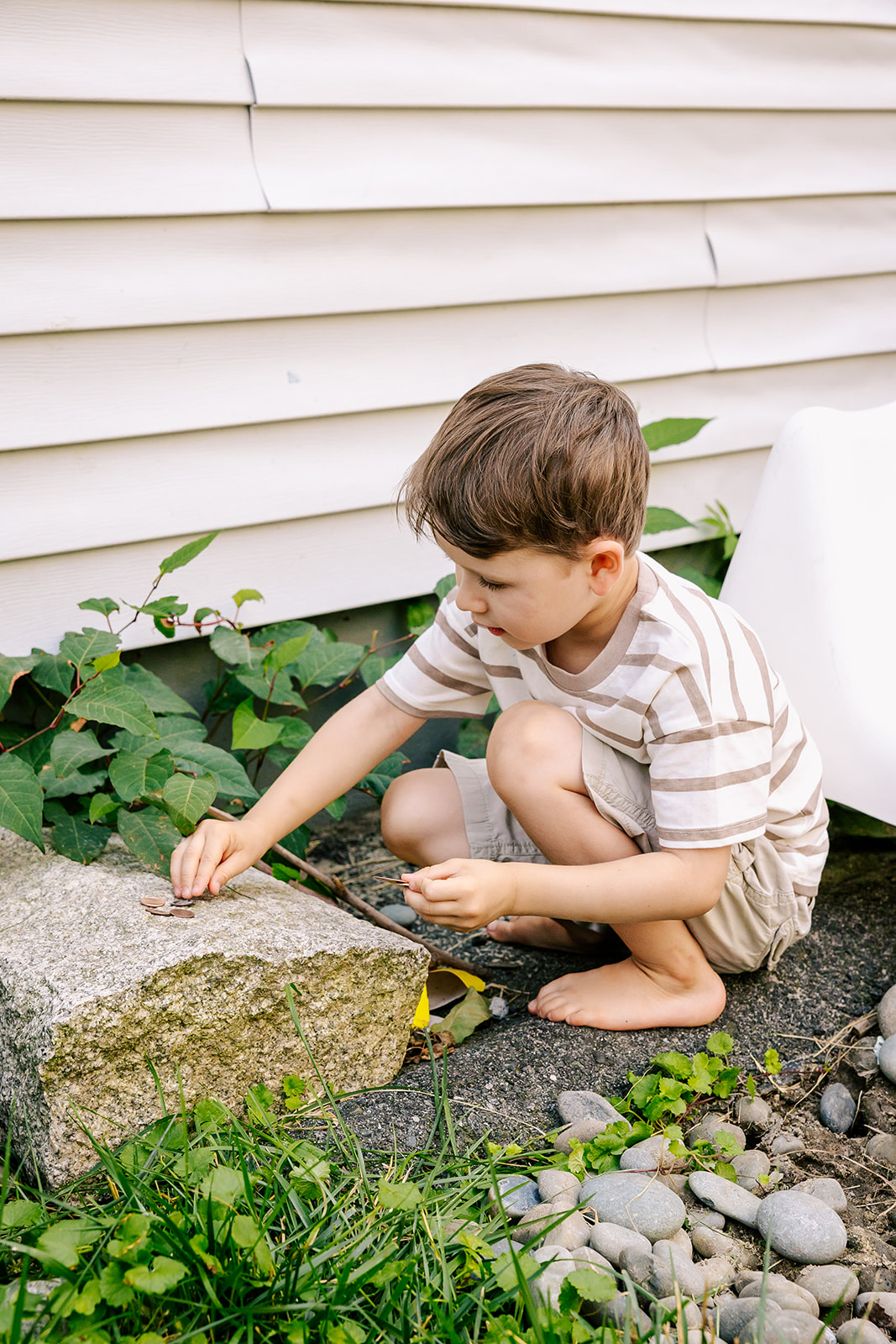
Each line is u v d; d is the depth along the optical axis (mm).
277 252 1944
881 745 1655
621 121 2225
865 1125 1407
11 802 1453
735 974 1692
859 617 1738
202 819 1655
